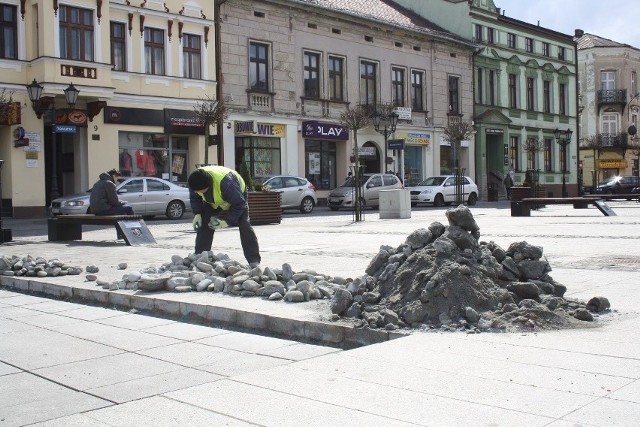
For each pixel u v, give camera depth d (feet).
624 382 13.53
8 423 13.12
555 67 181.88
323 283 24.52
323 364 15.64
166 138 100.78
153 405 13.57
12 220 81.41
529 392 13.10
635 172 220.84
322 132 120.78
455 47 150.82
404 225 65.16
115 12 93.66
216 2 106.11
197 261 29.09
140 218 50.65
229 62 108.06
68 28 86.58
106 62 89.10
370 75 133.39
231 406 13.12
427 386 13.69
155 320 23.08
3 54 84.58
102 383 15.79
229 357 17.90
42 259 33.99
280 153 115.85
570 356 15.51
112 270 32.63
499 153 163.94
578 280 26.43
